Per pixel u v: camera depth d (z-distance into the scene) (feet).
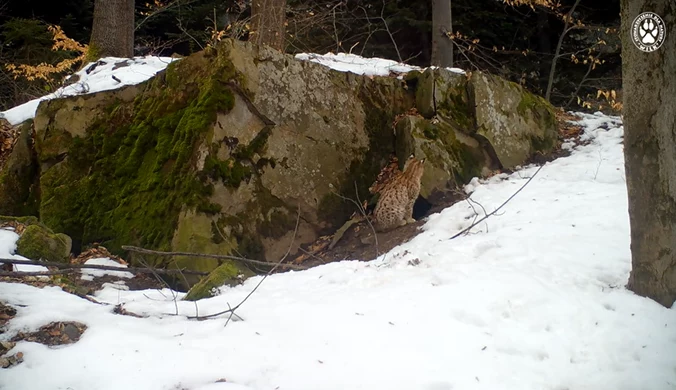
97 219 25.99
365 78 29.48
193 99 25.25
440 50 42.60
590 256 18.51
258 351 12.98
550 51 55.21
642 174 15.44
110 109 27.96
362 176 28.02
